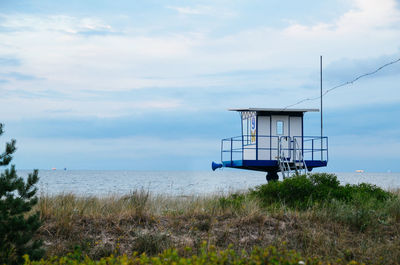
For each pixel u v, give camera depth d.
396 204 13.90
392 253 9.48
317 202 14.25
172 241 10.40
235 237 10.78
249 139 26.48
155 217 12.34
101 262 7.30
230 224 11.65
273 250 6.93
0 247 8.09
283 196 15.66
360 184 17.80
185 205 14.41
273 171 27.06
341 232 11.34
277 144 25.28
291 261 6.72
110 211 12.94
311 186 15.84
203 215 12.73
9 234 8.29
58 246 9.98
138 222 11.78
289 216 12.55
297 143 24.41
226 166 27.28
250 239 10.63
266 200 15.70
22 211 8.54
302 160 24.98
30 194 8.81
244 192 18.06
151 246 10.03
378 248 9.77
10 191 8.56
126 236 10.84
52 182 62.31
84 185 53.53
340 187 16.45
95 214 12.34
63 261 7.57
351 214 12.45
